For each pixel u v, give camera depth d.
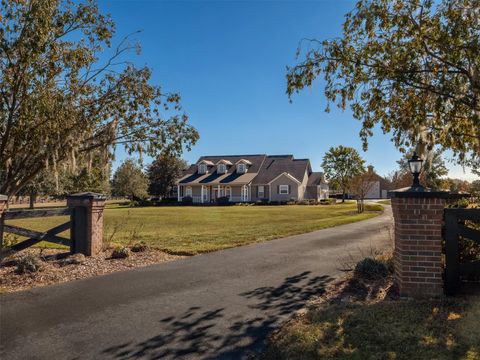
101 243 9.17
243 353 3.86
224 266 7.97
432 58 5.98
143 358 3.76
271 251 9.77
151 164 57.88
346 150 48.84
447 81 5.85
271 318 4.82
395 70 5.95
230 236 12.82
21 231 7.92
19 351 3.92
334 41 6.48
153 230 15.91
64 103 8.62
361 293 5.69
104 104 9.70
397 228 5.56
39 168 9.46
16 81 8.17
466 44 5.62
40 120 8.66
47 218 25.38
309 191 52.56
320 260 8.48
